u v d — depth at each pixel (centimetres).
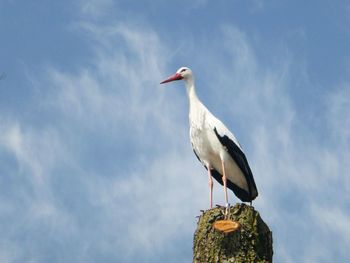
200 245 1188
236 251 1157
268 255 1189
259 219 1200
